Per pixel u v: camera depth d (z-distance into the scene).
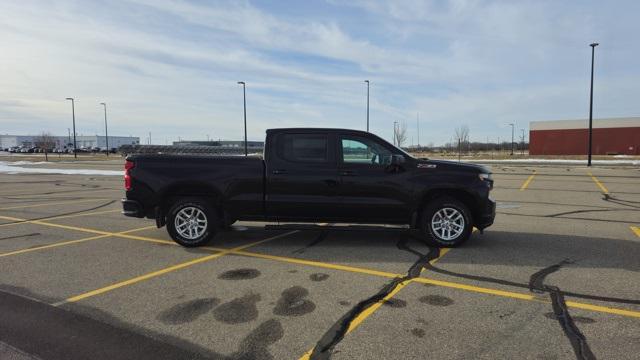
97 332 3.78
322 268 5.69
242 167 6.88
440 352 3.41
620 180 19.56
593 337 3.65
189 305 4.40
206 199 6.96
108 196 14.29
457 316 4.10
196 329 3.84
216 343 3.58
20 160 51.44
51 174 26.56
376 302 4.46
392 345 3.53
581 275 5.32
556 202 12.28
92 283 5.08
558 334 3.71
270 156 6.90
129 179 6.95
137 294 4.71
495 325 3.90
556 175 22.88
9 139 147.12
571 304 4.38
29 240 7.39
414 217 6.80
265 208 6.91
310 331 3.80
